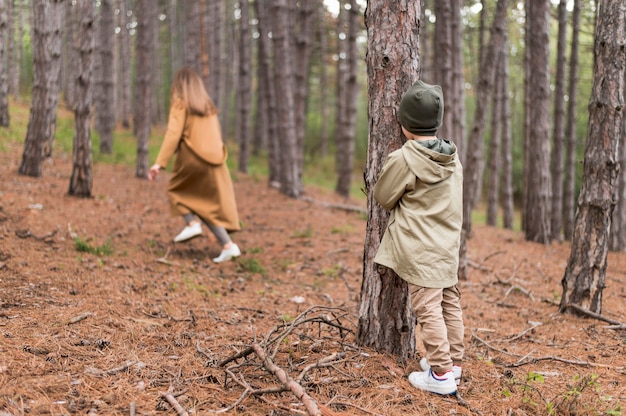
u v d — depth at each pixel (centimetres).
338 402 279
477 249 796
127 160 1458
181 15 2834
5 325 344
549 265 730
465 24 1728
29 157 912
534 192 932
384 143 325
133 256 576
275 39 1163
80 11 784
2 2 1370
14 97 2241
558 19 1058
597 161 467
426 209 293
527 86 1069
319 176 2494
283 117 1174
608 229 480
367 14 329
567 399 293
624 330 447
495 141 1349
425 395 298
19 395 252
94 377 285
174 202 596
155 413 255
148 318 402
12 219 629
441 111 298
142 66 1194
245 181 1409
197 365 319
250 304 476
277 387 272
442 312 309
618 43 446
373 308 344
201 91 587
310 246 736
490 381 326
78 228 643
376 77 325
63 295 424
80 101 802
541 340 420
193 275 544
